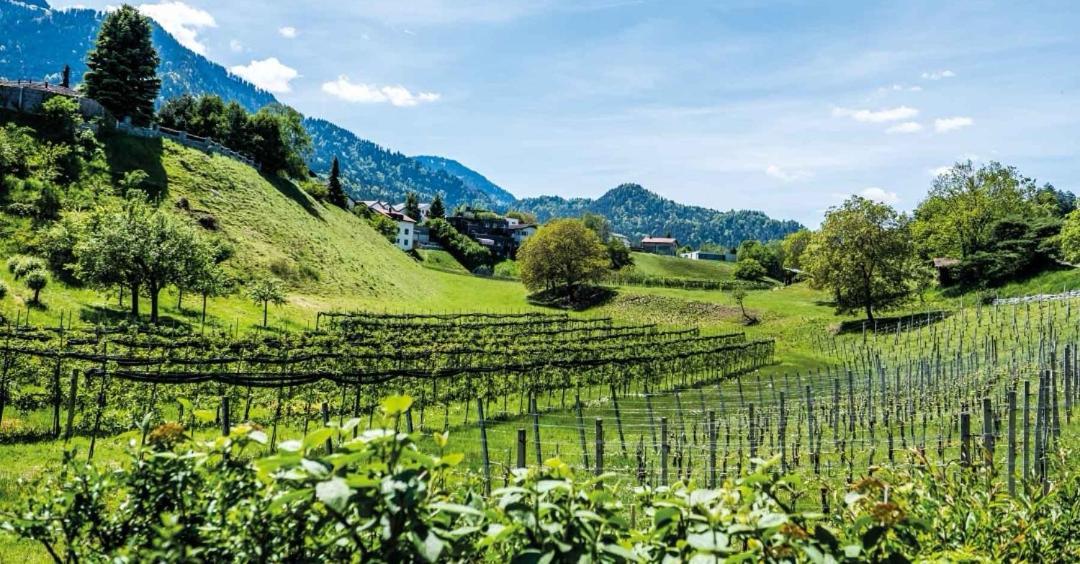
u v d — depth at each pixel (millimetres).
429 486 2895
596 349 39250
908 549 3529
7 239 43406
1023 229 68750
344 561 2848
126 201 55031
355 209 124938
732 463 15125
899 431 19547
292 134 108875
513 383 29781
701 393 29609
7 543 9414
